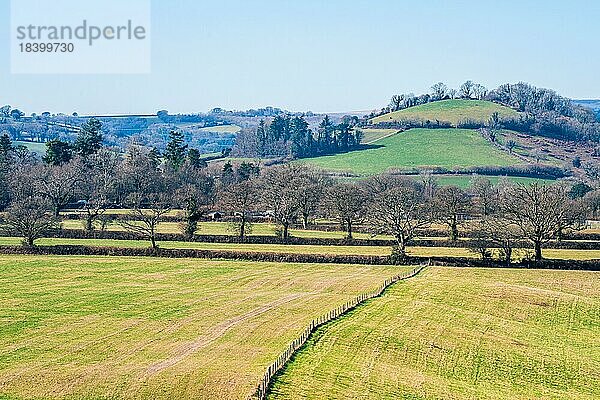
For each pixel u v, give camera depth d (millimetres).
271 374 60438
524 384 67938
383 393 59469
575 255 127688
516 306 94125
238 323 80938
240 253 127062
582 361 75500
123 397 56438
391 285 102938
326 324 78500
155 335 75875
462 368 69688
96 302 93188
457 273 114312
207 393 56469
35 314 85938
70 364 64688
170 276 112250
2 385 58688
